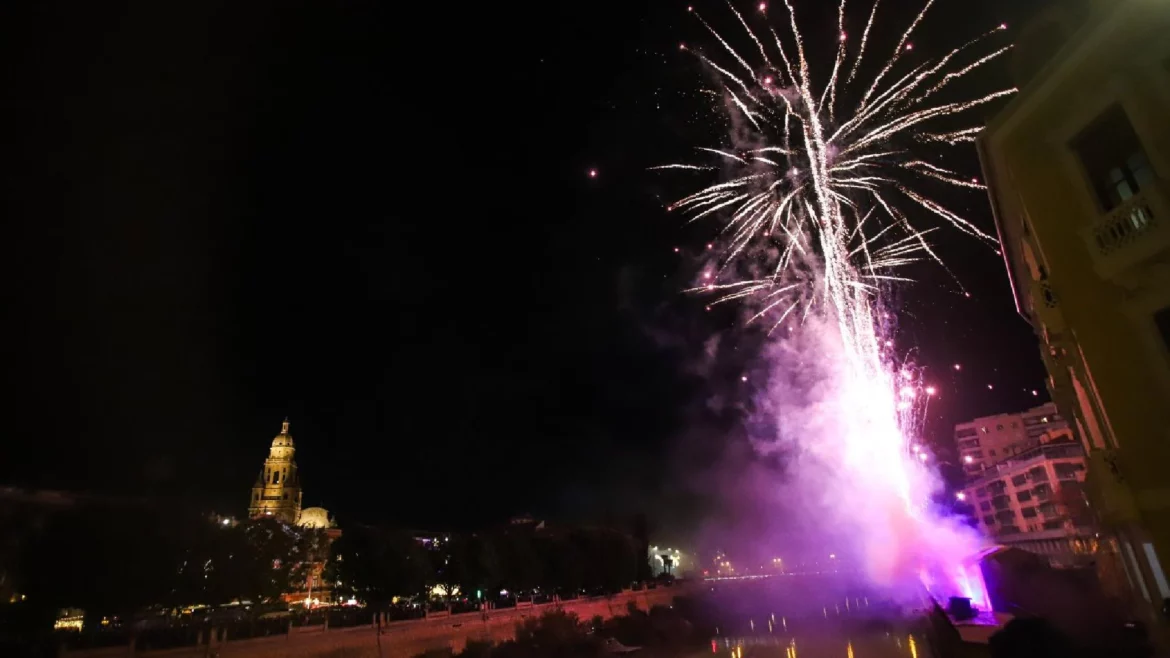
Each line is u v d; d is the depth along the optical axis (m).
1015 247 23.55
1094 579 21.11
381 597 62.16
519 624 53.47
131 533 40.25
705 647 59.34
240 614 51.50
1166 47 13.64
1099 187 15.73
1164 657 15.06
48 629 36.09
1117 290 15.39
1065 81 16.12
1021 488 80.25
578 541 87.06
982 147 19.81
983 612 27.42
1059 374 21.56
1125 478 15.25
